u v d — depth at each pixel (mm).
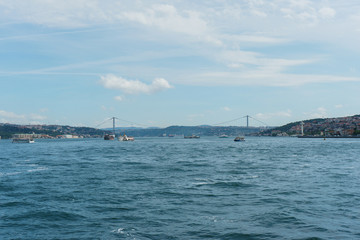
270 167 55562
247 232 19141
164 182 38250
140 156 87125
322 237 18109
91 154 98500
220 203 26812
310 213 23344
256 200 27891
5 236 19109
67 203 27312
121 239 18250
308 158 76688
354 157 79625
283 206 25547
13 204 27094
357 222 20969
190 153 100312
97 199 28719
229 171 49594
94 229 20141
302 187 34375
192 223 21109
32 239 18547
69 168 55469
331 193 30828
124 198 29047
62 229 20266
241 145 177375
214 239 18094
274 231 19281
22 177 43812
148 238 18359
